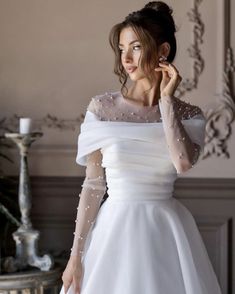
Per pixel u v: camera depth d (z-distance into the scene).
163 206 2.39
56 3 4.09
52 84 4.11
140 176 2.37
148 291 2.26
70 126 4.10
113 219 2.37
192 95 4.05
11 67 4.12
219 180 4.05
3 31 4.12
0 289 3.51
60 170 4.12
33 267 3.74
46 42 4.10
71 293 2.41
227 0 4.01
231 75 4.05
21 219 3.80
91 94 4.09
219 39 4.03
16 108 4.12
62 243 4.16
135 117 2.41
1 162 4.13
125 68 2.33
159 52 2.33
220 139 4.05
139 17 2.29
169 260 2.32
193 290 2.29
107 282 2.30
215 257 4.11
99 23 4.07
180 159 2.22
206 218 4.08
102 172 2.47
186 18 4.05
